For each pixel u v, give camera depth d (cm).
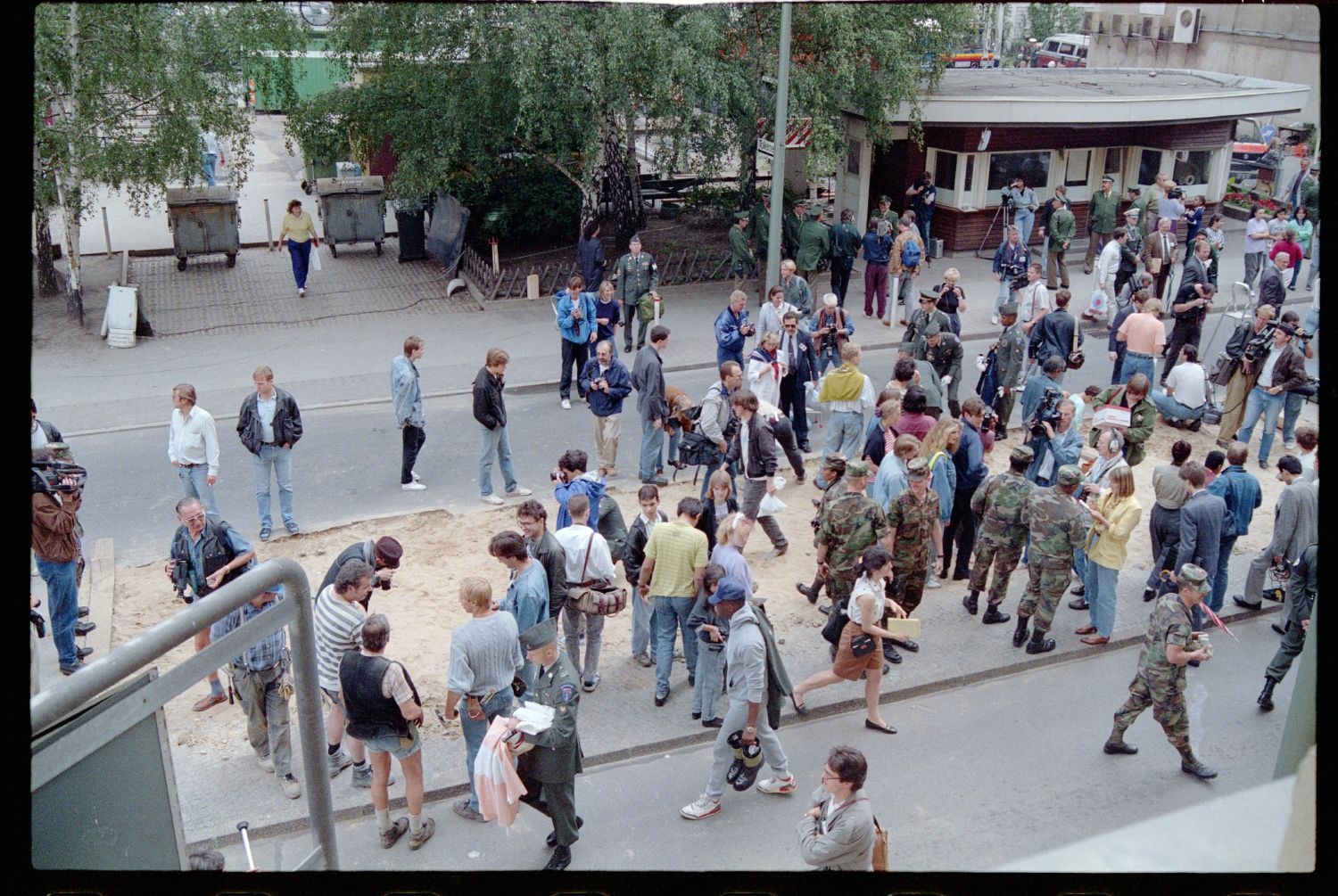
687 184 2319
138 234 2208
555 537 827
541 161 2088
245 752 800
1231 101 2052
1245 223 2378
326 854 329
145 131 1781
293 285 1983
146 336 1714
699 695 838
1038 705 884
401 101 1869
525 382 1548
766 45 1758
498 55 1717
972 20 2016
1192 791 775
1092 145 2208
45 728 228
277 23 1728
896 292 1750
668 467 1285
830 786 582
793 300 1503
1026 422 1191
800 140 1880
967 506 1028
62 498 847
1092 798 768
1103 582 943
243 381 1541
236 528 1145
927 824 742
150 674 255
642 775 798
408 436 1212
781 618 991
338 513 1180
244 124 1855
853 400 1196
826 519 896
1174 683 768
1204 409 1425
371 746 688
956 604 1022
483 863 705
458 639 704
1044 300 1457
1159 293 1781
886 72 1845
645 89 1764
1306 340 1266
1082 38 2911
